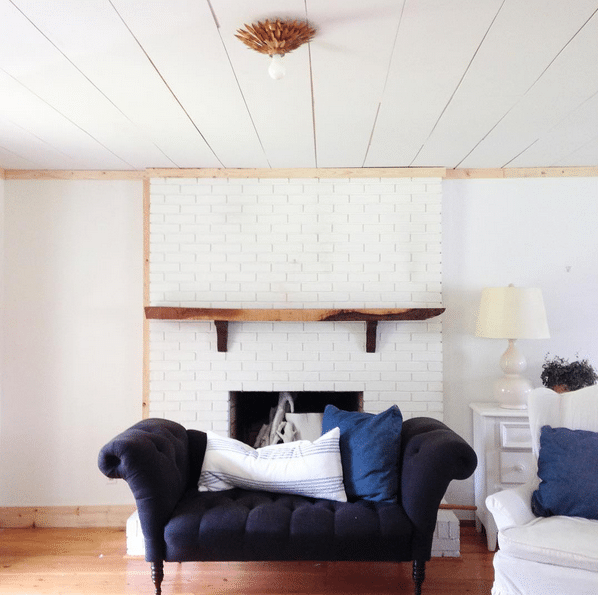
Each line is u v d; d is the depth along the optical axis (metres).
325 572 2.87
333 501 2.54
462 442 2.37
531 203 3.66
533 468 2.53
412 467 2.43
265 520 2.33
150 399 3.60
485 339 3.65
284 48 1.87
